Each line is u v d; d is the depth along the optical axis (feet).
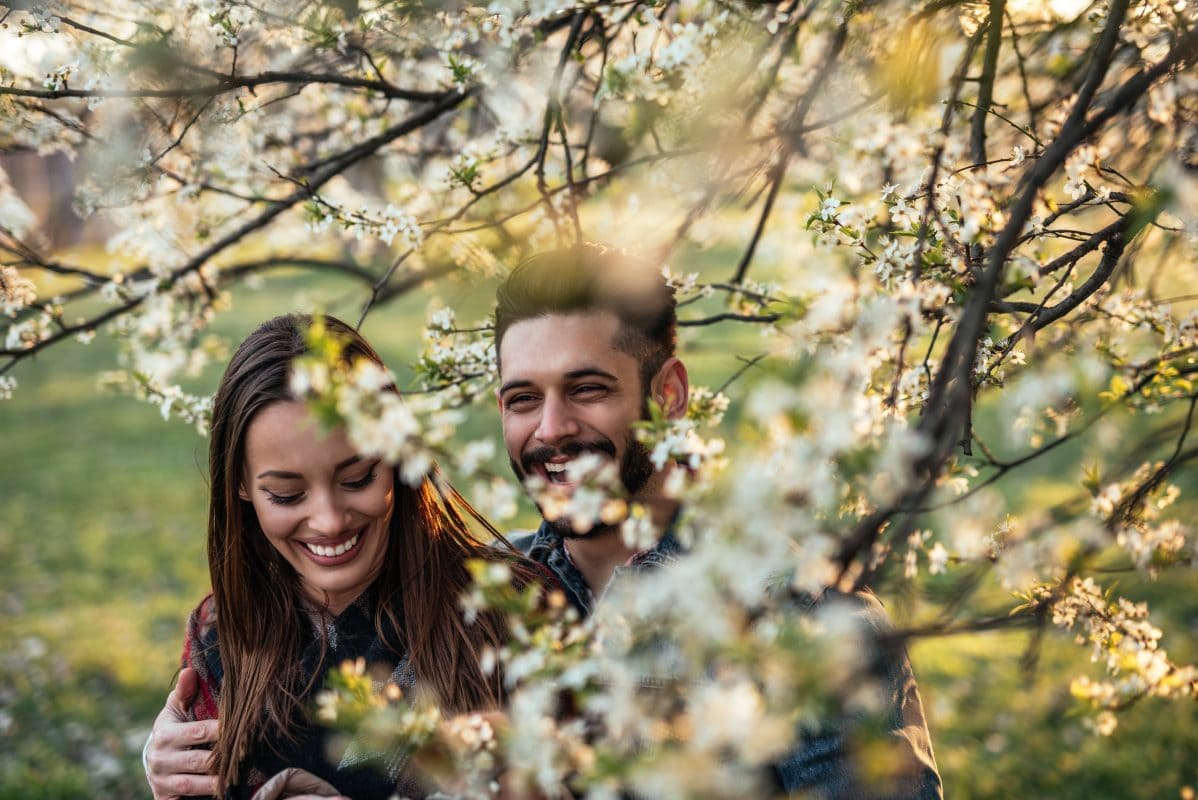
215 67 6.38
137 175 6.20
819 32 5.63
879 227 5.38
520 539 6.69
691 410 5.99
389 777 4.99
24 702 16.93
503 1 5.79
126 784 14.62
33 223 8.02
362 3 6.19
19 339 7.80
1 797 14.24
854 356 3.21
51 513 27.27
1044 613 3.84
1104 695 4.72
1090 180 5.21
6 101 6.37
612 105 6.79
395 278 9.15
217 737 5.39
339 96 8.59
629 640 3.18
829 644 2.73
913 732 4.65
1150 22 5.32
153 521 26.45
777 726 2.68
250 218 8.98
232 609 5.52
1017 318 5.06
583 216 9.18
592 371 5.22
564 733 3.25
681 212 7.61
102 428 35.45
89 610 20.90
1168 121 4.91
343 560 5.27
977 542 3.81
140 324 8.43
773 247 6.26
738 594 2.86
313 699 5.32
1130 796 12.61
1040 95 6.60
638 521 3.97
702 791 2.68
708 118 5.77
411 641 5.29
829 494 2.84
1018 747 13.69
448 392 6.99
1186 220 4.45
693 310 10.18
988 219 4.53
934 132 4.91
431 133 9.67
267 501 5.17
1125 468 4.24
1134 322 5.37
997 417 24.13
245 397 5.11
